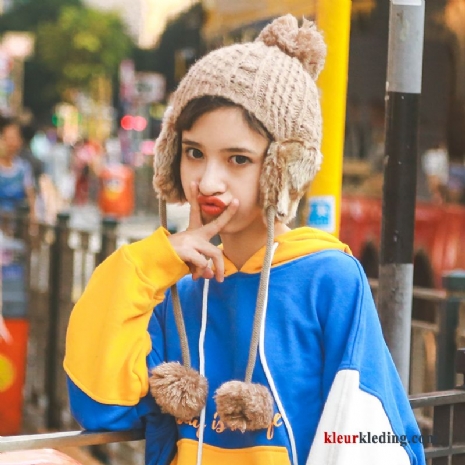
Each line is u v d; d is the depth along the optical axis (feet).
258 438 5.82
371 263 21.48
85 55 115.03
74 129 117.08
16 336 17.88
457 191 23.25
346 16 9.73
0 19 125.59
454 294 12.59
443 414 8.07
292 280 6.03
